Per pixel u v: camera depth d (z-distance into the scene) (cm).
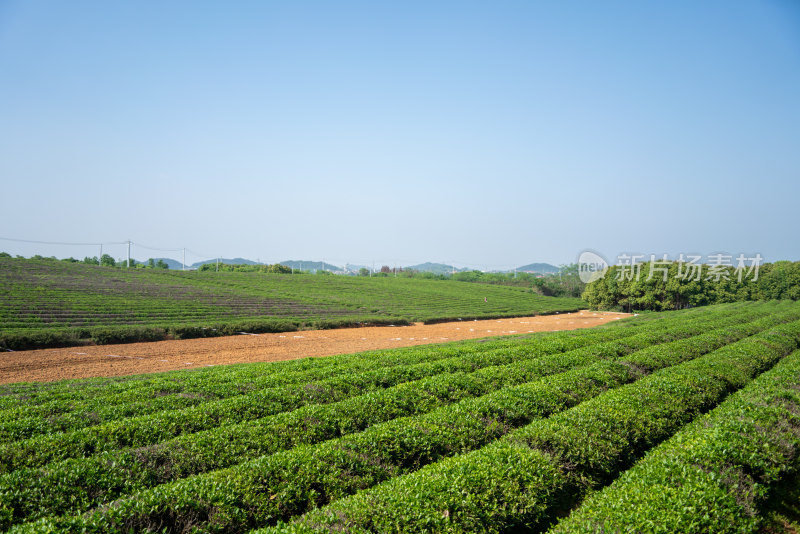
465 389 1825
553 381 1861
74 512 898
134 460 1072
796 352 2927
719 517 891
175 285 7781
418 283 12925
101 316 4862
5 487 902
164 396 1727
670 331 3559
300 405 1655
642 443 1368
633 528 827
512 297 11481
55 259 9462
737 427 1291
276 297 7625
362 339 4706
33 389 1934
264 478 990
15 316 4391
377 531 805
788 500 1113
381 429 1279
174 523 857
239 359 3450
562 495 1088
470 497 909
